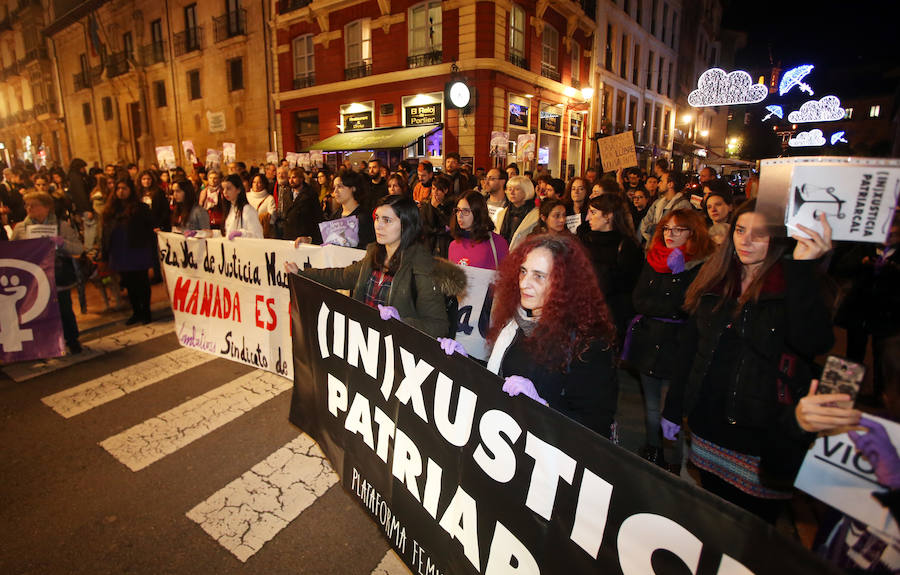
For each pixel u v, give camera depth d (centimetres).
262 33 1989
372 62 1736
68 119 3312
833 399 115
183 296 507
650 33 2800
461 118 1566
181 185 652
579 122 2152
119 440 347
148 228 581
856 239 134
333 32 1808
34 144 3788
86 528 262
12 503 282
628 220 366
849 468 113
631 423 375
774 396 175
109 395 415
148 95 2559
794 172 138
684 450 337
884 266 340
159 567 237
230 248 454
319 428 280
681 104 3509
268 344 446
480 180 1058
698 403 199
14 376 452
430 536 197
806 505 272
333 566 239
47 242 458
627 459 127
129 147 2814
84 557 243
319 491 294
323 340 266
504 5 1517
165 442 345
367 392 234
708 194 391
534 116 1800
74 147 3331
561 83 1983
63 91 3266
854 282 362
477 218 366
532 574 155
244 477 306
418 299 261
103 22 2708
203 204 762
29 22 3316
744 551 104
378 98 1731
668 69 3192
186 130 2408
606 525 133
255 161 2133
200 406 395
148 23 2462
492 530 169
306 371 287
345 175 440
